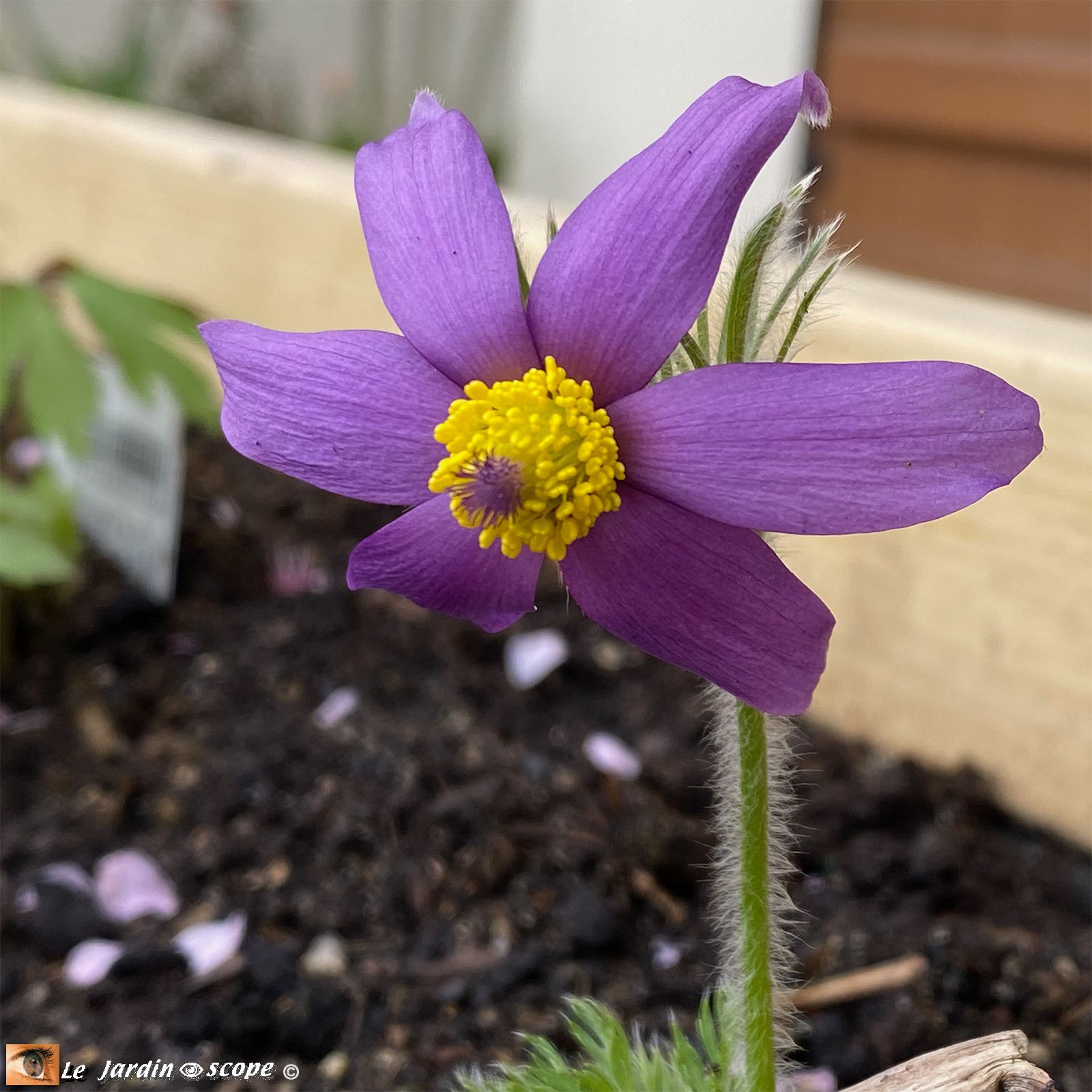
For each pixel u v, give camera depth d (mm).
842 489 156
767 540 191
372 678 389
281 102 891
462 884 304
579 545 166
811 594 161
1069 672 314
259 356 172
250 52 899
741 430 158
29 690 385
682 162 159
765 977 191
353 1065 262
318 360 171
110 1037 267
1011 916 300
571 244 162
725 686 165
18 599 396
